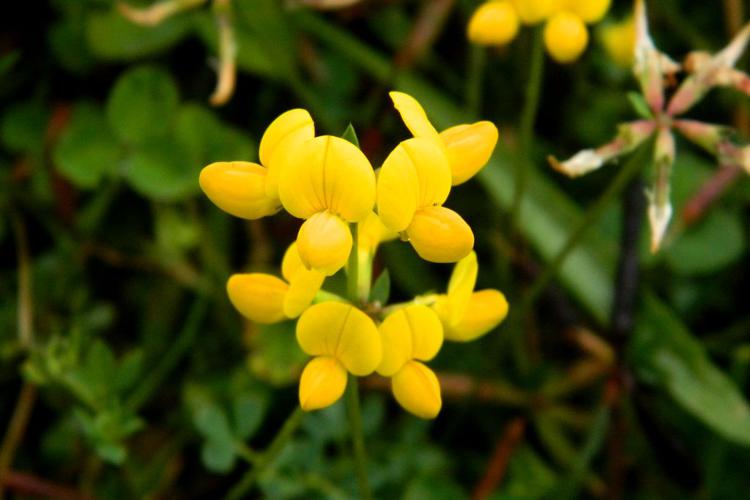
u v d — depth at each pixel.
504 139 0.28
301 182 0.18
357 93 0.29
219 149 0.27
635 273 0.25
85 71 0.28
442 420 0.26
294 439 0.25
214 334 0.27
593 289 0.26
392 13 0.29
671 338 0.25
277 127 0.18
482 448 0.26
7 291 0.27
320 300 0.19
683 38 0.30
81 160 0.26
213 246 0.27
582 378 0.26
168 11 0.26
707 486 0.26
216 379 0.26
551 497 0.25
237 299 0.19
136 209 0.27
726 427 0.24
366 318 0.18
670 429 0.26
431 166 0.18
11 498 0.25
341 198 0.18
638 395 0.25
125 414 0.22
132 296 0.27
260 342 0.25
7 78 0.28
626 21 0.27
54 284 0.27
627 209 0.25
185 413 0.26
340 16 0.29
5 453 0.25
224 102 0.29
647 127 0.21
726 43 0.30
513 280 0.27
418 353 0.19
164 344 0.27
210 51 0.28
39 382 0.23
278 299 0.19
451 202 0.28
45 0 0.28
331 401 0.19
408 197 0.18
